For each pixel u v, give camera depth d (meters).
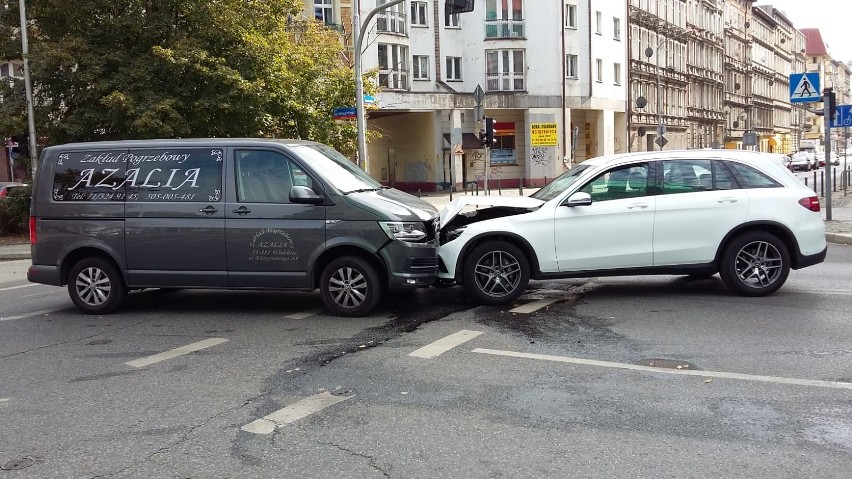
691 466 4.09
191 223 8.23
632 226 8.38
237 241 8.12
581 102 43.25
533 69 41.44
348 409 5.14
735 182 8.54
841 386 5.40
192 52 17.98
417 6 39.47
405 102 37.25
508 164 42.16
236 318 8.29
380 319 7.96
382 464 4.21
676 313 7.88
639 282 9.84
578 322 7.58
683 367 5.94
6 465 4.32
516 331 7.25
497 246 8.41
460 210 8.92
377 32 36.44
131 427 4.90
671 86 56.88
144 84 18.53
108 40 19.61
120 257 8.48
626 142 49.06
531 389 5.47
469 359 6.30
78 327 8.09
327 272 8.08
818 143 111.12
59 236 8.68
